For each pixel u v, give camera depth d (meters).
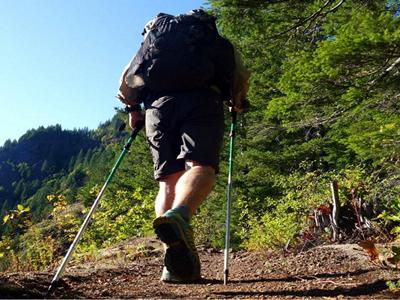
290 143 16.58
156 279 3.48
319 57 6.36
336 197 5.82
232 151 3.53
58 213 6.64
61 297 2.60
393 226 5.33
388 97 7.19
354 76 6.73
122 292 2.86
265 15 8.99
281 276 3.38
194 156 2.71
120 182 24.17
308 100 7.57
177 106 2.80
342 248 4.30
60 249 6.11
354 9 8.47
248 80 3.21
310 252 4.39
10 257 4.95
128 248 5.97
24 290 2.61
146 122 2.94
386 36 5.78
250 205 12.66
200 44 2.82
